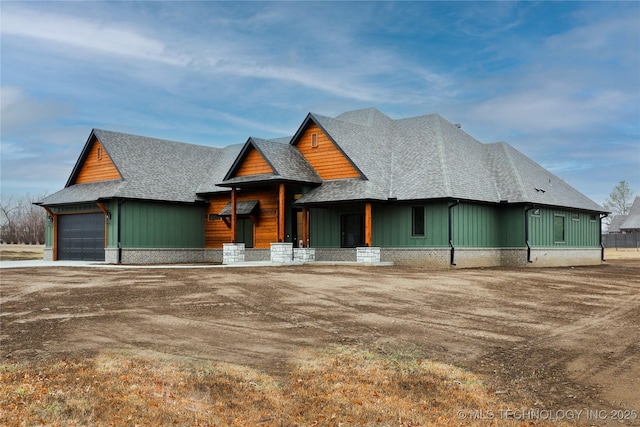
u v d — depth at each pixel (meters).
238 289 16.94
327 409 7.71
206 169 35.09
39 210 79.69
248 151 28.36
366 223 25.66
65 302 14.81
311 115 28.45
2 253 44.00
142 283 18.33
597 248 34.56
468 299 15.37
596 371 9.29
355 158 27.38
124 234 28.80
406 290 16.80
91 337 11.08
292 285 17.77
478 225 26.98
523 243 27.92
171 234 30.97
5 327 11.92
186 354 9.95
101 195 29.23
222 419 7.28
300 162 28.48
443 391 8.40
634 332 11.78
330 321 12.62
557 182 34.19
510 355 10.13
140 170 31.16
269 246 29.89
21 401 7.46
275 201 29.73
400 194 26.39
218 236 32.06
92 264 27.45
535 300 15.39
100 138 31.30
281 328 11.95
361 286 17.56
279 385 8.55
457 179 26.91
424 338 11.20
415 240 26.03
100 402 7.55
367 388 8.48
